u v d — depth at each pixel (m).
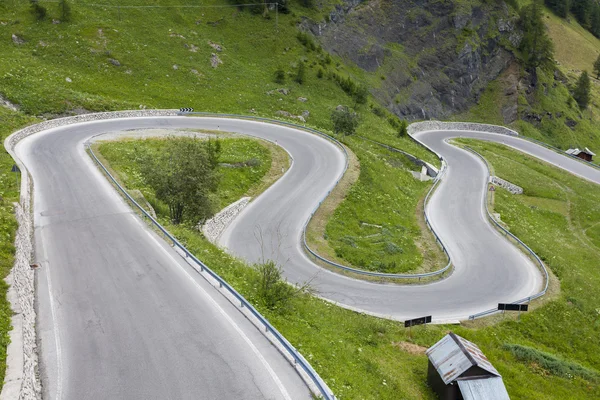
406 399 16.50
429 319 22.38
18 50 62.94
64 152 40.03
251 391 13.14
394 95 92.25
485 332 24.52
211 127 55.41
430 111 97.38
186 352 14.80
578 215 55.53
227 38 81.69
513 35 115.25
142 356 14.58
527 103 106.00
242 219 35.53
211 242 28.58
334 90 78.38
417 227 39.91
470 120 102.31
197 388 13.21
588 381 22.62
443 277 31.00
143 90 64.06
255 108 66.88
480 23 111.06
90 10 74.88
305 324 18.89
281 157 48.03
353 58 92.62
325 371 15.25
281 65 79.50
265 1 89.25
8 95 50.81
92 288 18.78
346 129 59.97
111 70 65.44
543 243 42.53
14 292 15.80
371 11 103.00
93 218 26.62
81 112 53.78
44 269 20.36
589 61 150.38
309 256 30.38
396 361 19.80
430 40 104.88
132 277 19.75
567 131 105.19
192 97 65.69
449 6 108.25
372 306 25.62
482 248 36.88
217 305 17.67
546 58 116.81
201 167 29.00
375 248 33.34
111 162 38.16
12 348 13.25
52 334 15.63
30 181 32.38
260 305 18.77
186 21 81.69
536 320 26.86
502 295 29.03
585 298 30.84
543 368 22.70
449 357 17.77
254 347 15.13
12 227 20.94
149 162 29.45
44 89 54.53
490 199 50.91
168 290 18.72
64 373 13.73
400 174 52.69
